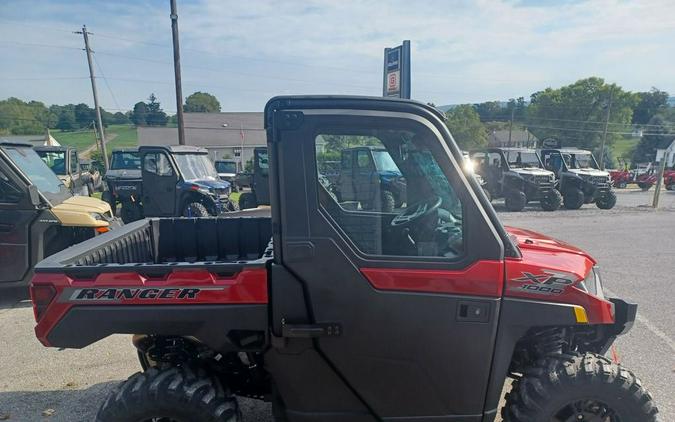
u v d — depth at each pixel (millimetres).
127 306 2086
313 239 2043
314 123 2016
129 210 12492
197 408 2100
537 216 13469
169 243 3652
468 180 2090
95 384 3488
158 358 2422
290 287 2062
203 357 2393
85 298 2078
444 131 2115
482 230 2070
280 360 2146
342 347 2105
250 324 2104
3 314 4852
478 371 2135
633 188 28375
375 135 2098
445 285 2064
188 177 11062
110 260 2838
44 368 3734
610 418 2205
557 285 2125
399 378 2141
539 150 16922
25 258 5035
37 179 5703
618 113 68125
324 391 2170
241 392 2553
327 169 2064
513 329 2133
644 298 5520
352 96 2066
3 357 3920
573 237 9664
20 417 3049
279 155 2023
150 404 2080
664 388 3426
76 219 5277
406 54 6652
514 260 2125
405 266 2068
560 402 2148
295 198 2025
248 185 22422
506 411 2270
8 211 4977
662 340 4289
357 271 2057
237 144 54000
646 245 8766
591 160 16625
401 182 2152
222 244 3723
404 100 2098
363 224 2102
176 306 2086
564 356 2240
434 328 2086
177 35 17047
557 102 71562
